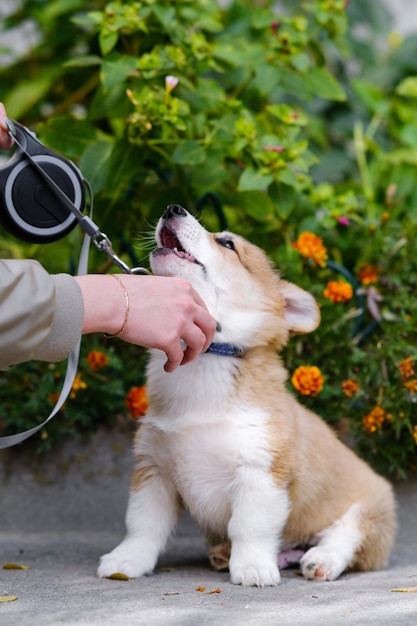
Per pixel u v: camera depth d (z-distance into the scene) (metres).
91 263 1.89
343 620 1.15
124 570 1.40
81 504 1.79
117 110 1.81
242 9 2.19
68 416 1.76
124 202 1.89
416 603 1.24
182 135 1.84
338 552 1.47
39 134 1.83
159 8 1.80
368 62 2.61
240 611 1.19
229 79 1.98
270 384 1.48
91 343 1.82
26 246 1.98
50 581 1.36
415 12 3.02
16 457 1.79
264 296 1.54
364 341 1.83
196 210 1.85
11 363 1.15
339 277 1.91
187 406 1.46
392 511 1.60
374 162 2.20
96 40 2.08
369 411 1.75
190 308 1.25
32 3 2.23
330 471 1.54
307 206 1.90
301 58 1.88
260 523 1.41
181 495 1.48
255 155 1.80
